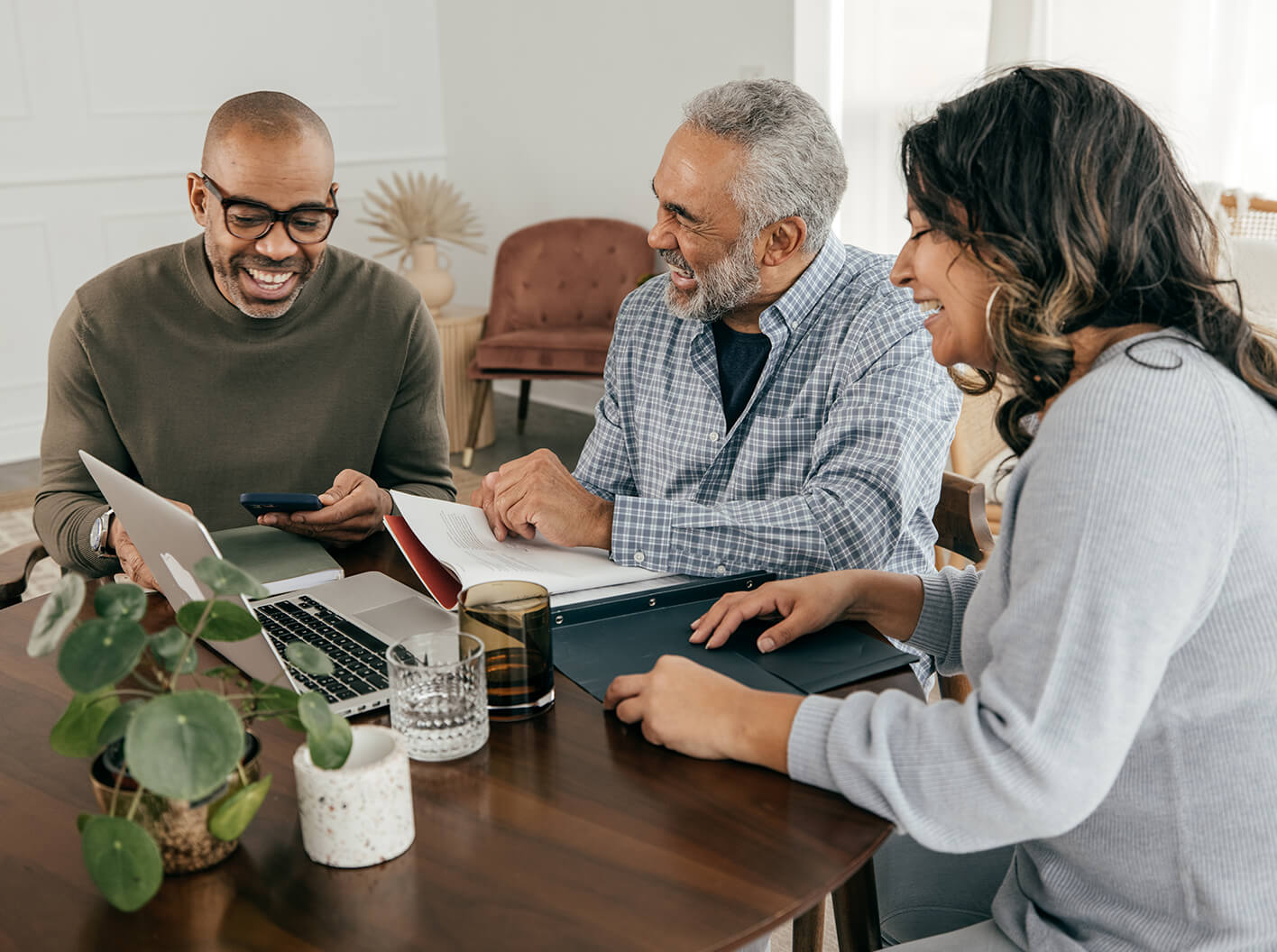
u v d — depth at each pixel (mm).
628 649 1169
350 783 816
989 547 1633
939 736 871
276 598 1314
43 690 1152
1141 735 888
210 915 791
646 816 898
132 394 1778
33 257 4734
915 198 975
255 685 842
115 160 4867
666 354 1736
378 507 1550
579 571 1308
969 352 1021
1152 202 899
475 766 976
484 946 753
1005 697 839
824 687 1077
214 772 693
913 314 1555
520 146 5613
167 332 1775
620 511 1346
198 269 1765
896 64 4570
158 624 1270
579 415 5512
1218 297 906
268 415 1835
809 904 796
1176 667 869
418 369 1928
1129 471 811
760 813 899
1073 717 812
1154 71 4000
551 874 827
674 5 4777
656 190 1578
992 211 916
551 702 1077
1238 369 890
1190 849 889
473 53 5691
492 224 5887
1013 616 844
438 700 974
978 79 1022
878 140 4695
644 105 5012
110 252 4918
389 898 804
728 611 1194
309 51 5414
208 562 741
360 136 5699
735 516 1392
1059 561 822
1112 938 946
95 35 4730
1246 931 879
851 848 852
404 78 5789
